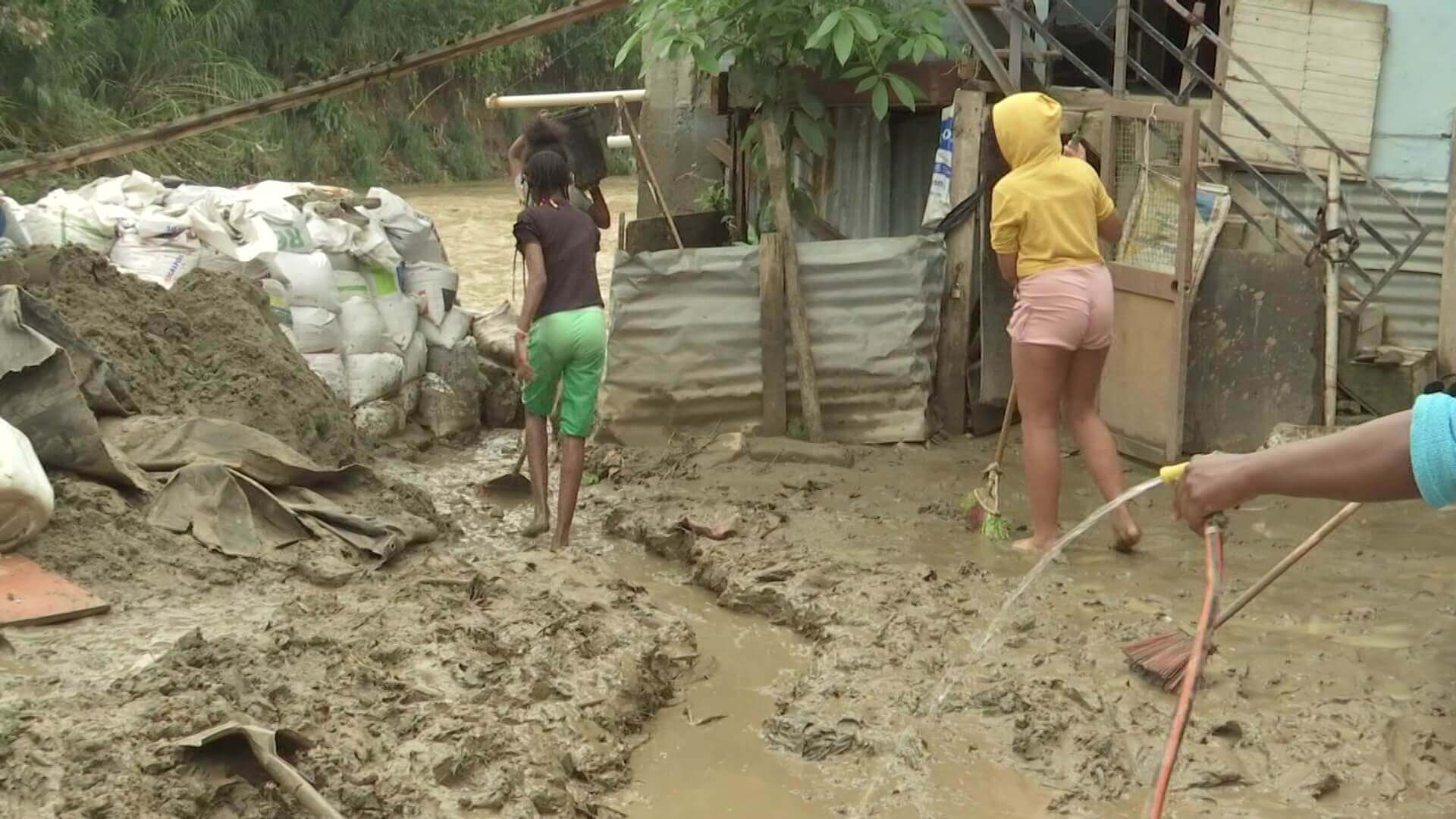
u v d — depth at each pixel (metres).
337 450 6.86
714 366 7.66
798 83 8.09
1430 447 1.85
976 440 7.92
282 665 4.41
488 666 4.61
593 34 27.58
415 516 6.16
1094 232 5.92
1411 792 4.13
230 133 19.45
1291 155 7.33
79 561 4.94
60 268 6.45
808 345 7.61
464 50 9.26
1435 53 7.56
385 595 5.16
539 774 4.11
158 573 5.04
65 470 5.36
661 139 9.90
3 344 5.34
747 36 8.16
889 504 6.82
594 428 7.71
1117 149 7.38
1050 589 5.63
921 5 7.87
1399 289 7.70
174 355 6.45
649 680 4.82
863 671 4.93
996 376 7.83
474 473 7.48
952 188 7.86
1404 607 5.37
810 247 7.65
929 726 4.55
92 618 4.64
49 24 15.12
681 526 6.29
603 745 4.39
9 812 3.45
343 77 9.19
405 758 4.04
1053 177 5.83
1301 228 7.84
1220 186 7.29
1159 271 7.07
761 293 7.60
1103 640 5.12
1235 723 4.46
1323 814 4.04
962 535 6.35
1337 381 7.49
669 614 5.31
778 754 4.48
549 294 6.16
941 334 7.95
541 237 6.11
